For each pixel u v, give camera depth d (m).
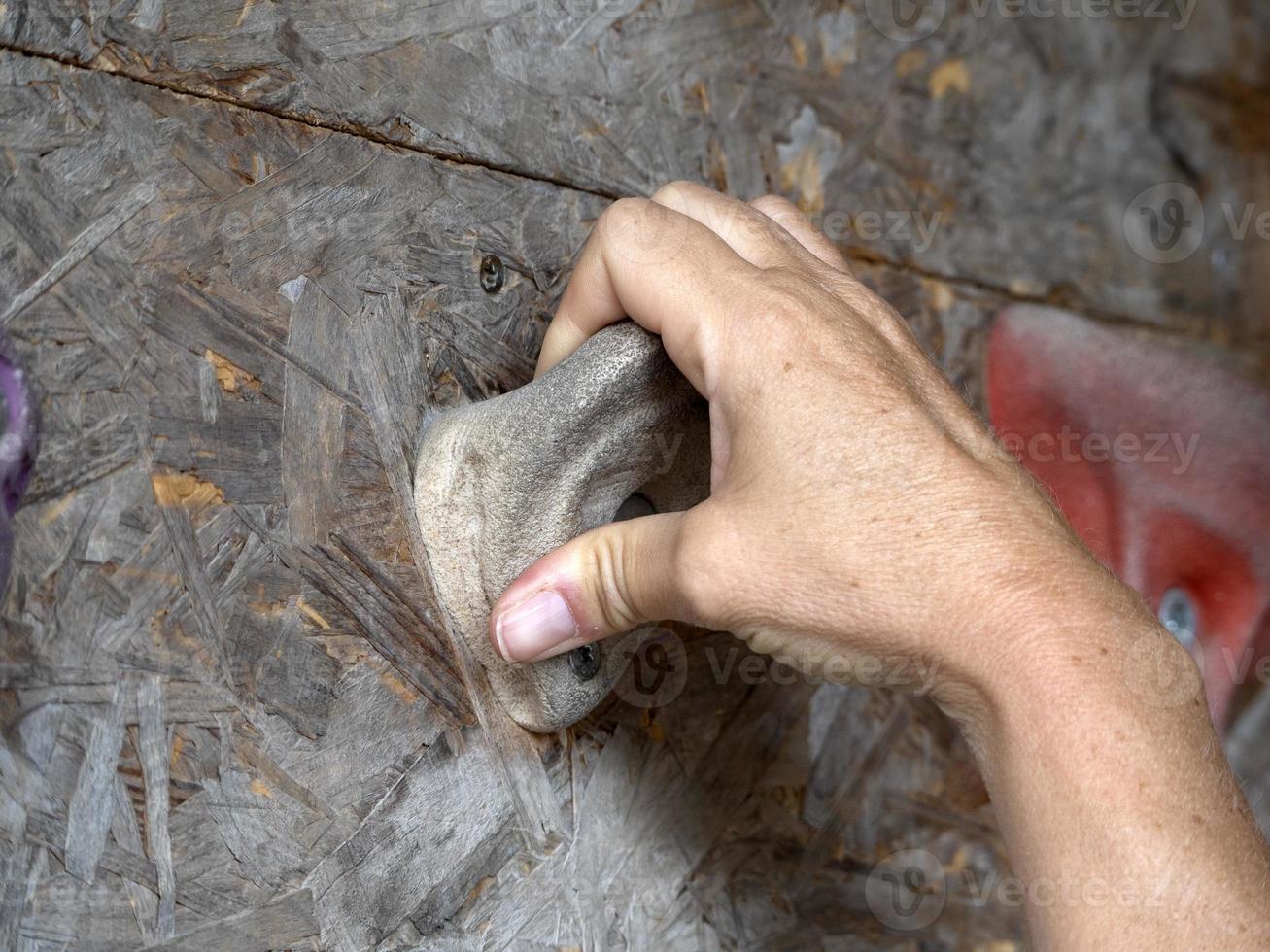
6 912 0.45
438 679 0.61
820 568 0.50
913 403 0.53
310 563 0.56
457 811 0.62
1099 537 1.19
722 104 0.82
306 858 0.55
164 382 0.51
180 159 0.52
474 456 0.58
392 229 0.61
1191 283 1.29
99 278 0.49
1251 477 1.24
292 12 0.56
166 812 0.51
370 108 0.60
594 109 0.73
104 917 0.48
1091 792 0.48
